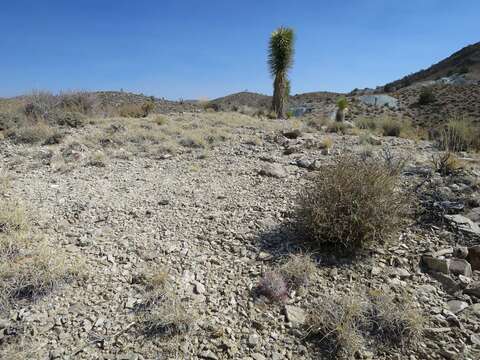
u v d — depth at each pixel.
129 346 2.57
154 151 8.48
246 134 10.82
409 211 3.99
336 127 12.08
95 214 4.76
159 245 3.97
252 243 3.98
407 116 29.66
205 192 5.72
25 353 2.47
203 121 13.16
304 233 3.95
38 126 9.42
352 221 3.54
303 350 2.55
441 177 5.47
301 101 50.31
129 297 3.09
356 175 3.76
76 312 2.90
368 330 2.71
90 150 8.21
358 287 3.20
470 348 2.51
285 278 3.29
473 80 47.03
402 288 3.16
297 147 8.34
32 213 4.60
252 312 2.93
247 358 2.48
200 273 3.46
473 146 8.14
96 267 3.53
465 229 3.92
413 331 2.66
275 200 5.16
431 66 83.38
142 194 5.63
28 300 3.01
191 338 2.65
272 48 16.77
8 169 6.58
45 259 3.38
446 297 3.06
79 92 14.45
